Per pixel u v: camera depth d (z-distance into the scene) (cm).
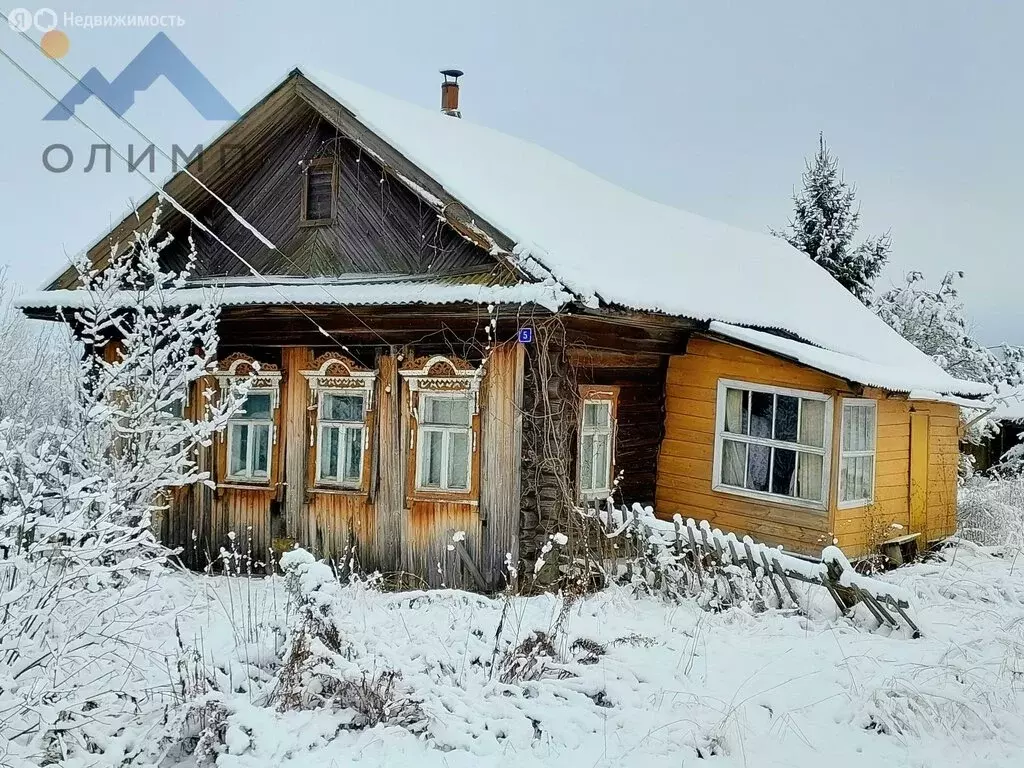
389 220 964
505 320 845
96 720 502
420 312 866
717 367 1054
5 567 511
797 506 981
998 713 533
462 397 890
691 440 1073
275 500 974
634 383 1044
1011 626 653
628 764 471
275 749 462
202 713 498
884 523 1059
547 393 862
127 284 1059
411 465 902
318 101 945
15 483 539
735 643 675
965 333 2294
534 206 982
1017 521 1254
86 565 500
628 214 1293
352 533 933
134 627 554
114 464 759
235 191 1070
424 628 658
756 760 480
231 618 659
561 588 845
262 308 937
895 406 1095
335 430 959
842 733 517
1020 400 1845
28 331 1515
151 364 812
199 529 1012
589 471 977
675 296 966
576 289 777
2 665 491
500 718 515
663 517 1088
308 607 543
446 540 884
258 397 1009
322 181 1018
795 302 1327
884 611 715
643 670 595
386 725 502
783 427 1001
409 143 910
